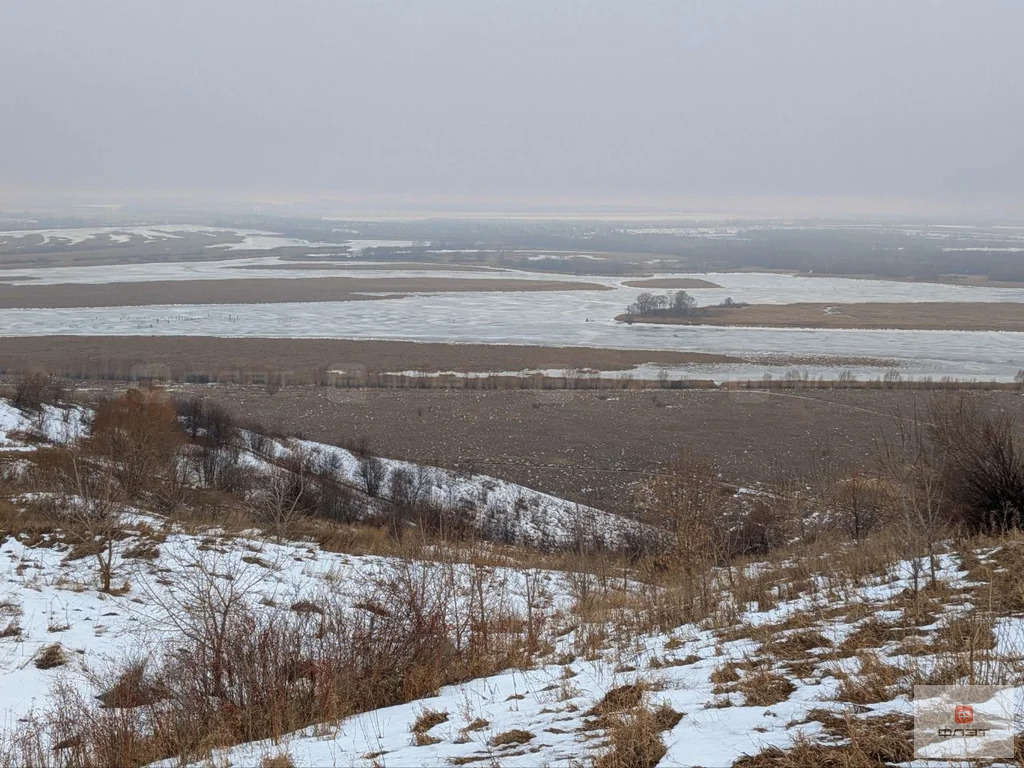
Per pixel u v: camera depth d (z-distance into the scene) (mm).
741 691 7441
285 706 8711
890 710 6312
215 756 7590
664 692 7781
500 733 7078
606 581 17219
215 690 9242
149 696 9852
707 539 16969
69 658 11812
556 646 11664
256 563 17453
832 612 10273
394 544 21375
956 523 16141
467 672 10305
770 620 10570
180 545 18078
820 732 6012
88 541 16922
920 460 16156
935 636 8297
